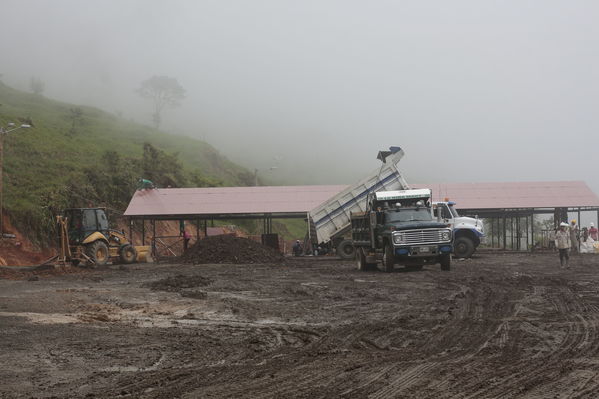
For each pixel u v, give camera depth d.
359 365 7.32
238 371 7.16
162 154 62.88
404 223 21.09
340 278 20.09
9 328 10.56
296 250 41.66
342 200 32.50
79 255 29.20
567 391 5.92
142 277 22.27
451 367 7.11
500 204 40.84
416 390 6.05
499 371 6.86
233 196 41.88
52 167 45.56
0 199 33.16
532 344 8.53
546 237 50.19
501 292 15.12
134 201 40.44
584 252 39.66
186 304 13.99
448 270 21.78
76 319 11.72
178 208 39.78
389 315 11.69
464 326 10.21
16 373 7.25
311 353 8.20
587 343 8.52
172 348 8.77
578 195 42.09
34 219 36.53
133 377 6.96
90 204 43.25
